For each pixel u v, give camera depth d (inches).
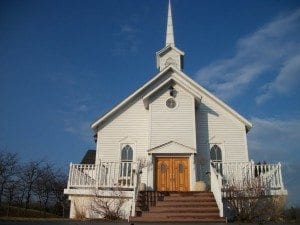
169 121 863.1
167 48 1116.5
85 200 754.2
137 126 906.7
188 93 883.4
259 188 675.4
